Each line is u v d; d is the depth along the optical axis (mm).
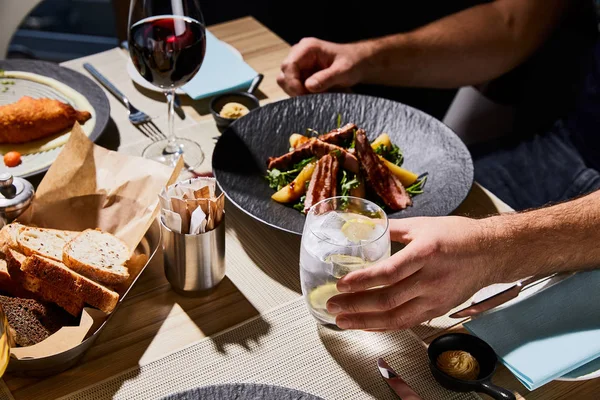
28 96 1398
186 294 1004
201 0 3162
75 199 1068
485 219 1019
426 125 1355
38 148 1284
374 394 862
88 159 1092
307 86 1527
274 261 1084
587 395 866
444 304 936
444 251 911
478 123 2160
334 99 1418
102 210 1071
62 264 920
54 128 1312
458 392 863
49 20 3951
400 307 906
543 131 1983
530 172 1857
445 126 1335
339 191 1185
